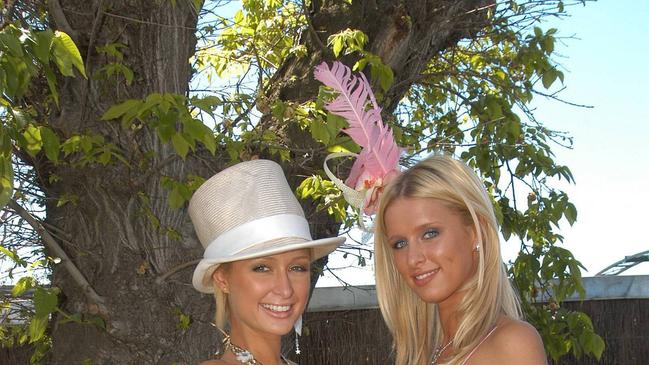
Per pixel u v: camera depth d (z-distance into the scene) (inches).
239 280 90.3
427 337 108.3
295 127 164.4
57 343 150.5
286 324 90.3
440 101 221.8
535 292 180.1
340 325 223.8
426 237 97.3
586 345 170.7
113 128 144.8
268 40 200.7
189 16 152.6
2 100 111.9
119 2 145.7
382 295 108.2
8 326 191.2
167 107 120.0
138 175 144.4
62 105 146.9
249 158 148.8
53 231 156.1
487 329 95.3
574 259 172.9
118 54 139.8
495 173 182.1
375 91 172.6
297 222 92.2
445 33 186.9
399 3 171.3
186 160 150.8
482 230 99.0
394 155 105.2
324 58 169.6
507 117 187.3
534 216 182.4
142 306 145.7
